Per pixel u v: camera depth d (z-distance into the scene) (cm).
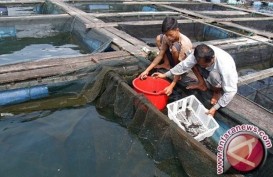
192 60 439
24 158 360
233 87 397
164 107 473
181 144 353
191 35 993
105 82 506
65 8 997
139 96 429
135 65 564
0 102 462
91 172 348
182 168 364
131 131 438
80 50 777
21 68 505
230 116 414
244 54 758
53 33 870
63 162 360
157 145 388
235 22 1065
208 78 441
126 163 369
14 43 786
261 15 1253
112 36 711
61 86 509
